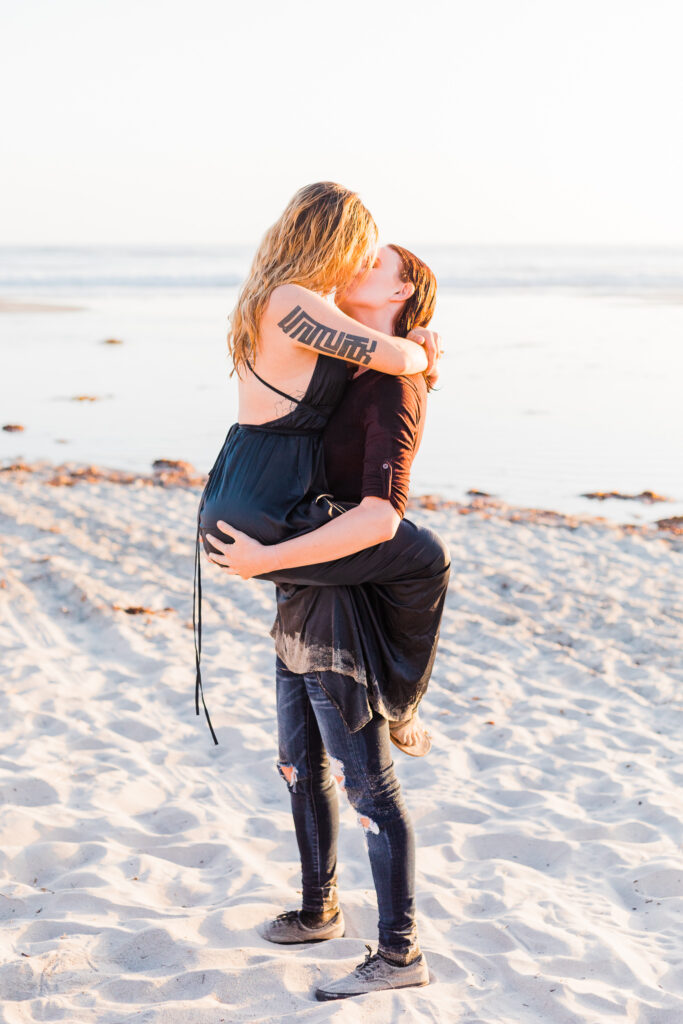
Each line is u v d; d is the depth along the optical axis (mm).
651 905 3051
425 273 2539
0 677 4895
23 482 9398
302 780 2746
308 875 2801
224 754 4258
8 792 3697
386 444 2318
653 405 13680
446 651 5594
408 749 2838
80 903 2955
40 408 13398
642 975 2604
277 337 2332
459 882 3180
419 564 2434
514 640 5781
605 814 3730
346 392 2439
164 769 4059
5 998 2457
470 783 4020
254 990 2500
